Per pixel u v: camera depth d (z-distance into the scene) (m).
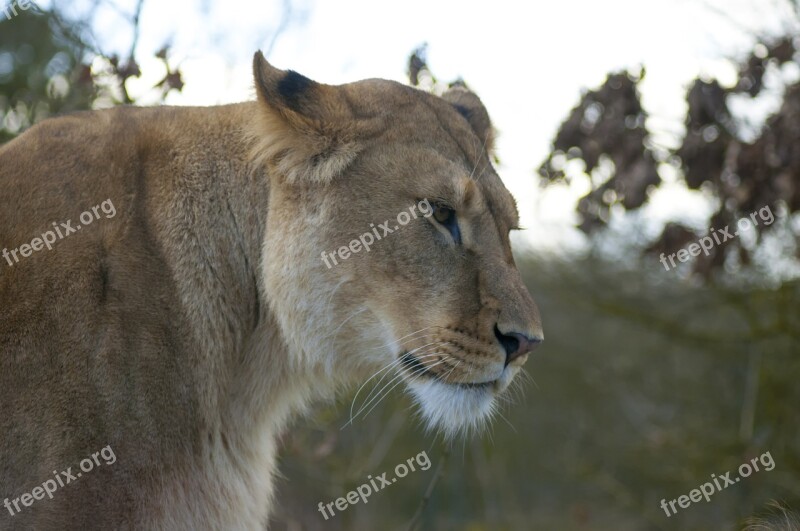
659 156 9.20
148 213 4.17
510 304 4.35
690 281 10.87
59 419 3.76
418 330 4.32
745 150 8.41
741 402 13.68
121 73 6.71
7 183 4.05
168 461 3.98
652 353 15.13
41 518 3.71
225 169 4.42
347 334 4.42
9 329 3.82
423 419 4.87
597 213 9.20
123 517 3.83
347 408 8.91
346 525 11.53
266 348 4.49
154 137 4.34
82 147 4.19
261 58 4.37
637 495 13.23
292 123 4.28
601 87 8.99
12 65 9.13
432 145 4.43
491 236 4.43
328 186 4.33
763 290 10.99
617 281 13.29
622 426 15.37
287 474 8.95
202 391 4.15
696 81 8.53
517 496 16.23
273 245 4.34
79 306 3.87
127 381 3.87
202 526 4.21
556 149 9.18
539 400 16.17
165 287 4.09
